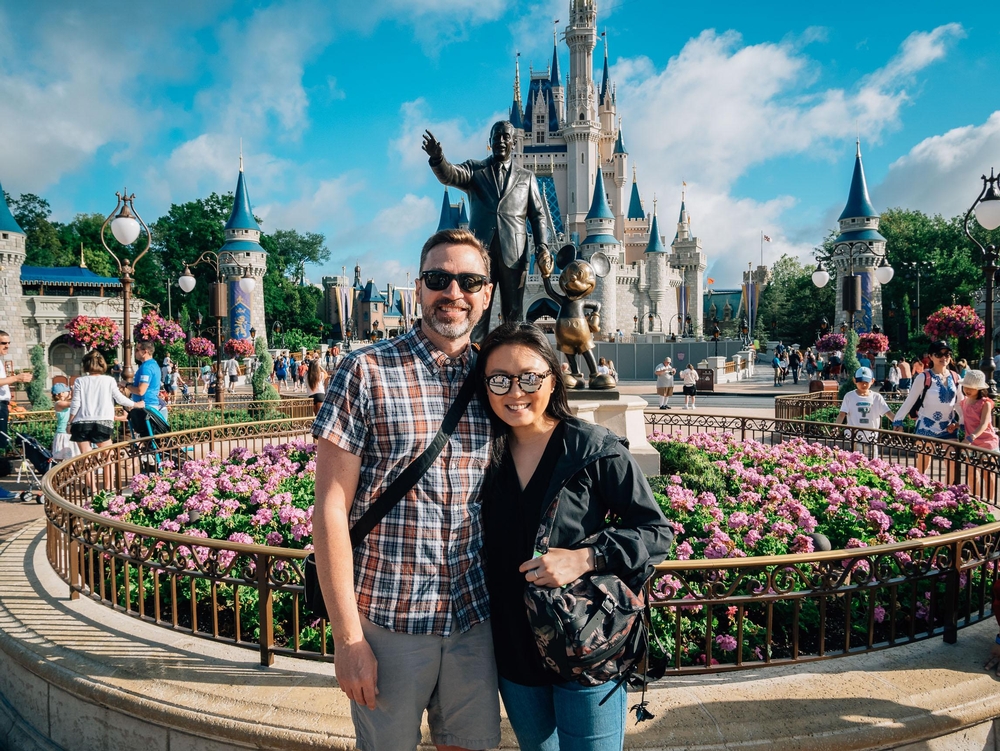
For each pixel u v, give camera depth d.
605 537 2.06
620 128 99.50
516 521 2.18
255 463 8.12
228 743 3.05
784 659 3.48
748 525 5.17
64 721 3.53
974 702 3.14
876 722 2.97
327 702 3.12
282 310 78.50
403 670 2.09
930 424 8.87
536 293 66.06
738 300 125.38
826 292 74.12
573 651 1.92
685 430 15.92
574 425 2.19
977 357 32.72
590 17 88.81
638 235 98.94
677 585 3.77
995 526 3.88
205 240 64.75
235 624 3.69
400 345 2.21
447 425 2.15
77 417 8.50
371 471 2.12
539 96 93.94
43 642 3.77
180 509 6.07
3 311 48.69
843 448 9.65
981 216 12.45
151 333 21.62
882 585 3.62
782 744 2.83
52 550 5.02
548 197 93.00
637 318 85.12
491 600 2.23
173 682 3.32
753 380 42.00
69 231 67.94
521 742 2.27
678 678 3.41
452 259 2.15
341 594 1.97
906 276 64.69
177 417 14.94
